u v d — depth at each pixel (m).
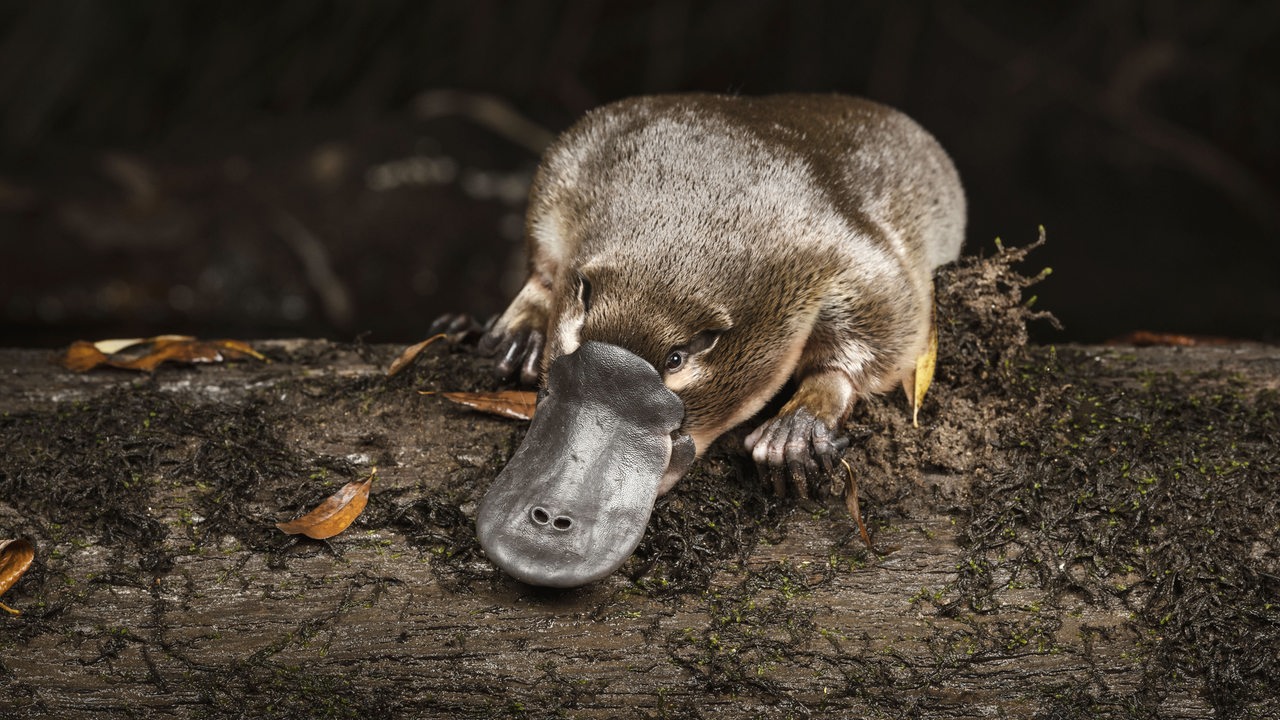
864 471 4.73
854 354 4.82
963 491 4.67
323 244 12.83
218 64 17.72
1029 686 4.13
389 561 4.37
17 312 12.48
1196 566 4.38
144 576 4.30
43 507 4.54
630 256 4.31
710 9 18.86
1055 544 4.46
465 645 4.13
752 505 4.61
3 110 16.80
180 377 5.42
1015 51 18.03
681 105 5.18
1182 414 5.12
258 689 4.03
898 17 18.48
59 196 13.05
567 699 4.03
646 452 4.04
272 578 4.31
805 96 5.95
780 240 4.49
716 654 4.12
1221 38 17.33
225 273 12.66
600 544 3.84
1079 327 13.14
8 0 16.92
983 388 5.05
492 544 3.83
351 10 17.98
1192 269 14.98
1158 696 4.12
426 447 4.89
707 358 4.36
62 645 4.11
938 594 4.32
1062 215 16.34
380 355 5.72
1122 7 17.62
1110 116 17.48
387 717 4.02
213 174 13.29
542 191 5.18
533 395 5.09
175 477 4.67
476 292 13.00
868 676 4.11
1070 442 4.83
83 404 5.07
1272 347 6.01
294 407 5.13
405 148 13.68
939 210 5.73
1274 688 4.14
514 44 18.44
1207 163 16.83
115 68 17.30
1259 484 4.67
